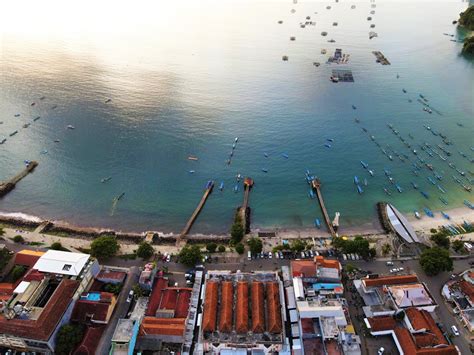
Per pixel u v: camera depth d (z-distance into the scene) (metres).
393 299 121.88
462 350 113.06
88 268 126.81
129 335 109.56
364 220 173.88
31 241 154.50
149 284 128.25
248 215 175.12
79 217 172.50
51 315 108.81
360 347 113.19
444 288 131.38
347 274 137.75
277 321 114.00
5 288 123.56
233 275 131.50
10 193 183.88
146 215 174.75
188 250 141.62
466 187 193.12
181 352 110.81
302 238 161.38
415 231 161.75
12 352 109.75
